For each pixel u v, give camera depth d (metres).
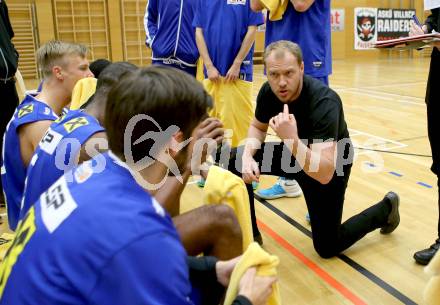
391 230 2.50
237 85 3.33
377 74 10.02
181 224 1.28
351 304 1.91
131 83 0.90
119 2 10.91
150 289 0.76
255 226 2.39
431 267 1.34
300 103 2.09
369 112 5.93
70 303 0.76
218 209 1.32
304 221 2.77
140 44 11.38
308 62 2.87
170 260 0.79
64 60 1.92
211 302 1.20
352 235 2.27
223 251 1.30
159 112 0.89
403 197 3.06
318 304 1.91
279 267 2.23
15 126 1.77
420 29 2.11
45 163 1.43
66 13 10.47
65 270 0.77
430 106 2.13
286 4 2.83
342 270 2.19
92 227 0.78
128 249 0.76
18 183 1.81
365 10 13.15
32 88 8.61
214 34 3.24
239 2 3.18
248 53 3.31
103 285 0.76
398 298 1.94
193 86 0.93
